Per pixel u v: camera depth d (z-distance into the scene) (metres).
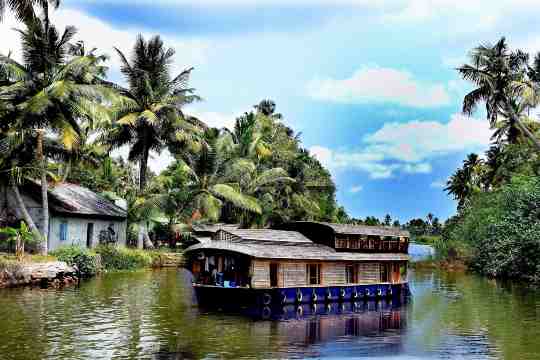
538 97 34.16
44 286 26.98
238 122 51.44
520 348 16.31
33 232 31.28
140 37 42.31
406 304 25.72
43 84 30.92
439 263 53.34
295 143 64.19
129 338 16.44
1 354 14.23
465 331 18.88
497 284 35.53
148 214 41.59
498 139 50.75
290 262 24.12
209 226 43.41
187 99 42.88
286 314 21.77
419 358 15.05
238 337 17.12
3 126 31.58
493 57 35.28
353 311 23.22
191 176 45.78
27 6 22.86
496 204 46.28
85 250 33.00
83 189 42.06
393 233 29.64
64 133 29.64
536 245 35.50
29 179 34.72
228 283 22.64
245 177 47.19
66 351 14.68
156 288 28.08
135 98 41.56
